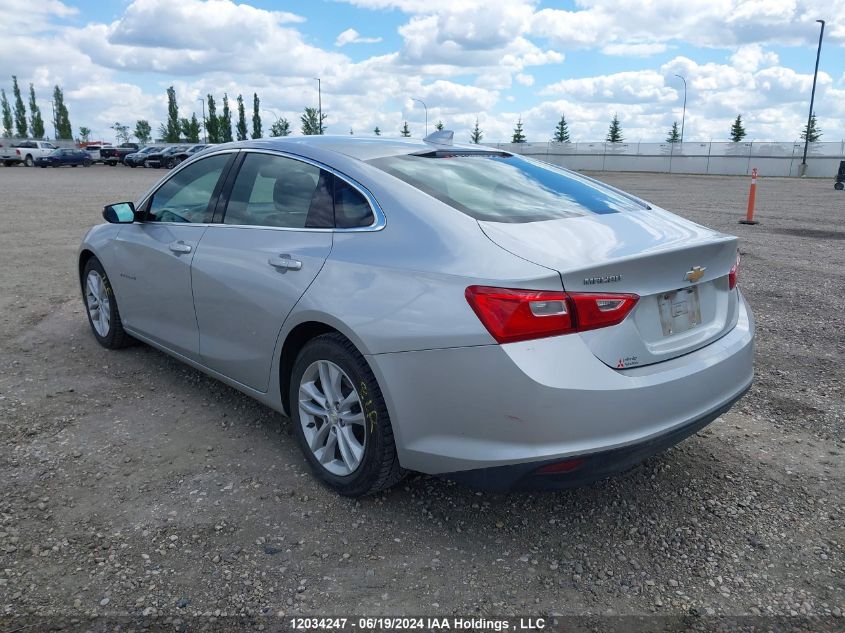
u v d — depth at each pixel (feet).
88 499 10.28
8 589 8.27
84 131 348.38
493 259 8.61
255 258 11.35
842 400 14.55
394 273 9.25
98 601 8.13
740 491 10.91
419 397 8.91
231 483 10.84
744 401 14.48
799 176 153.07
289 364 11.28
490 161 11.94
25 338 18.08
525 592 8.47
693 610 8.21
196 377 15.37
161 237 13.84
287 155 11.82
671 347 9.25
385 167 10.66
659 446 8.86
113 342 16.71
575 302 8.23
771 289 24.97
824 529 9.91
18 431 12.50
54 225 42.19
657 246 9.21
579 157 209.56
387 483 9.92
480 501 10.47
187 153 145.79
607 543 9.51
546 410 8.10
